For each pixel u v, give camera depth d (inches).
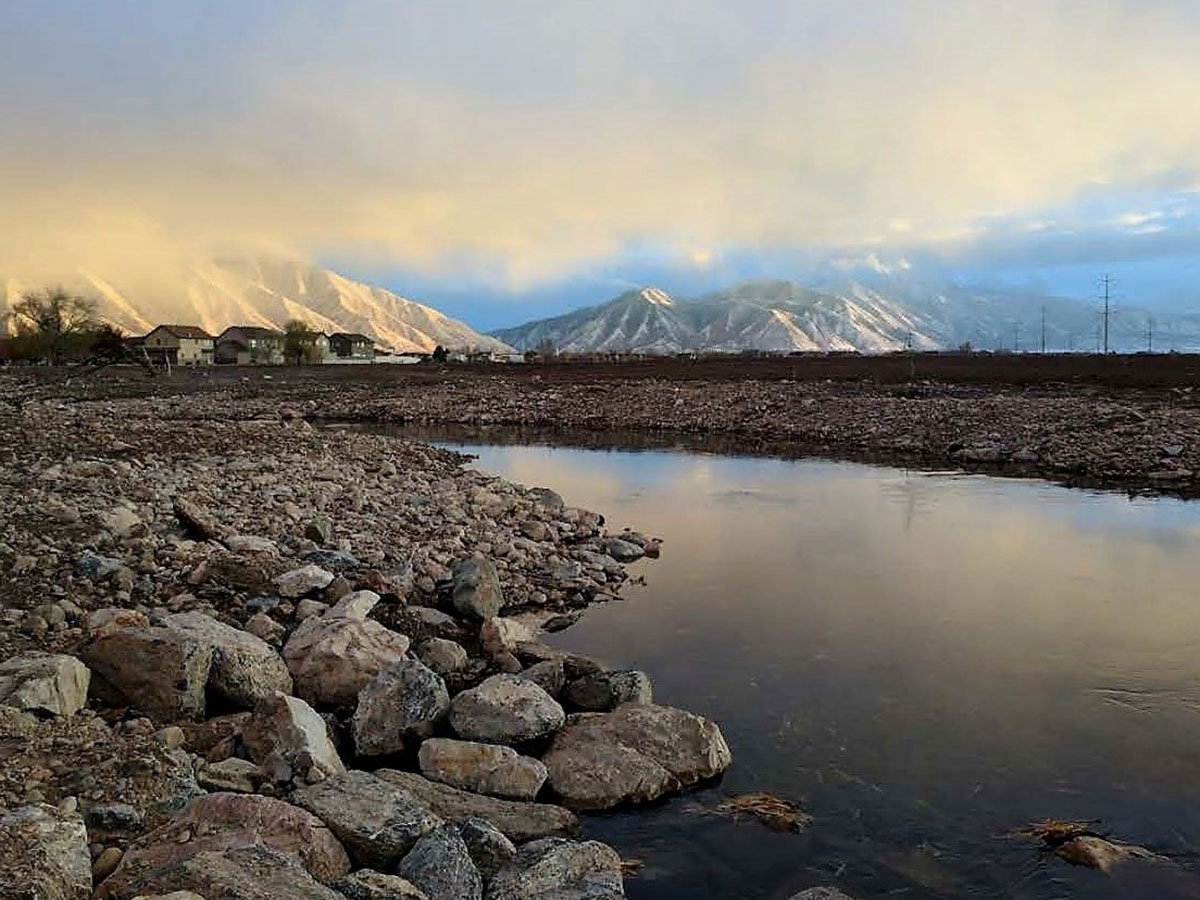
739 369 2984.7
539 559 663.1
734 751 364.8
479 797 307.4
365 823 260.5
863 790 333.1
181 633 358.0
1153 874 281.1
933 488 1083.9
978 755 361.4
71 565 479.5
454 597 517.0
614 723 356.8
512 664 439.2
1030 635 511.5
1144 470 1160.2
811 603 579.5
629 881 274.8
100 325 4726.9
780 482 1146.0
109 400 2282.2
